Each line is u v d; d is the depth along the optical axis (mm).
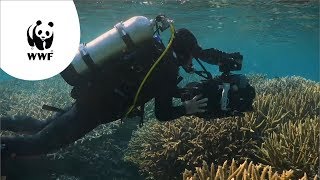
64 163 3285
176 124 2787
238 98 1415
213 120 2543
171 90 1456
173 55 1421
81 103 1517
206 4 7664
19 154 1541
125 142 3822
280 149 2025
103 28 12484
